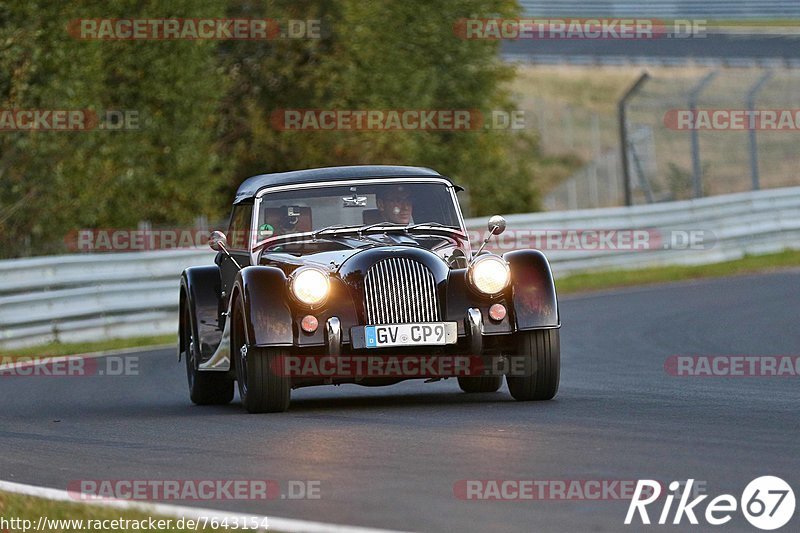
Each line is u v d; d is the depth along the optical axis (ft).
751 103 311.68
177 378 144.97
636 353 144.77
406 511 59.57
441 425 88.38
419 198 110.22
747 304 198.70
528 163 379.35
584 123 526.57
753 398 102.22
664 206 281.33
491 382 114.42
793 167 451.94
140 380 143.64
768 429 82.69
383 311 96.27
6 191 237.86
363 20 299.38
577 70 570.46
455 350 97.81
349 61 297.12
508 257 100.73
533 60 579.89
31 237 241.96
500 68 360.89
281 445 82.17
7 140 236.02
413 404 104.73
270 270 99.40
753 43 576.61
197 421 98.84
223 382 116.47
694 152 307.17
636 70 561.02
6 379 149.07
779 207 301.22
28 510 63.72
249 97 296.92
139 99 264.11
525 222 258.57
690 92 309.83
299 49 295.48
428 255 98.84
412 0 335.47
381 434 84.89
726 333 161.79
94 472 75.97
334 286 97.55
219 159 283.38
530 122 523.29
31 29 238.48
